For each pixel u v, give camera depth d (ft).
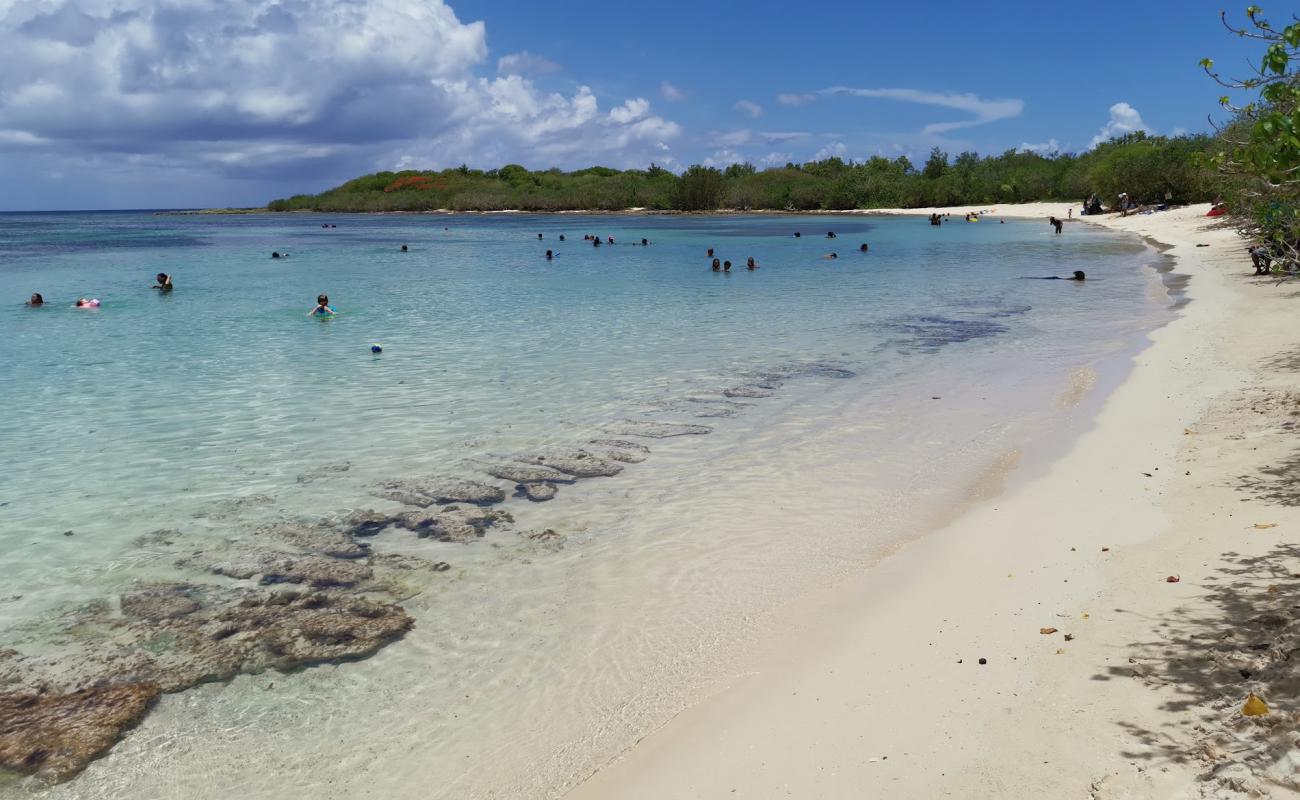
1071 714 16.69
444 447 38.55
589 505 31.45
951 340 64.64
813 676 19.67
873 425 41.32
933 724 17.17
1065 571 24.00
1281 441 32.76
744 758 16.75
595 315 80.94
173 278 122.21
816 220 313.32
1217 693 16.34
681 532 28.84
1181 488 29.43
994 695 17.94
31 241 232.53
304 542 28.40
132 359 60.34
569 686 19.95
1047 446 36.63
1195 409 39.65
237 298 97.60
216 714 19.16
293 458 37.22
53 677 20.59
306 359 59.88
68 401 47.91
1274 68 19.19
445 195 538.06
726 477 34.24
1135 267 113.60
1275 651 17.25
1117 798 13.75
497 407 45.65
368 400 47.50
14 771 17.20
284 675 20.71
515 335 69.46
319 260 157.28
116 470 35.83
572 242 208.95
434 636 22.41
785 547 27.43
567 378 52.75
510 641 22.08
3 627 23.00
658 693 19.49
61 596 24.77
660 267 134.51
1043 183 344.08
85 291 105.40
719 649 21.29
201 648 21.93
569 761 17.22
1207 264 106.01
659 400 46.91
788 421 42.34
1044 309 79.77
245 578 25.84
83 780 16.94
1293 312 63.26
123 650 21.86
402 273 128.88
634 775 16.53
